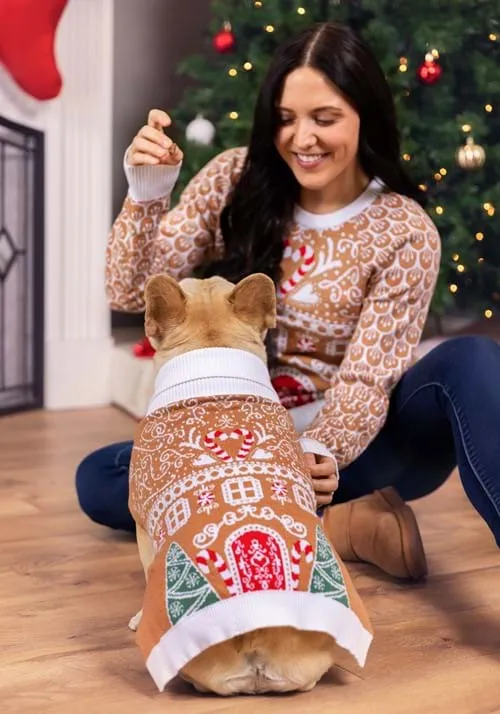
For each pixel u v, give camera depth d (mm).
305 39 1924
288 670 1497
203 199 2143
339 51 1896
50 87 3523
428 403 1945
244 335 1740
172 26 4488
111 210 4238
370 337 1985
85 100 3691
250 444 1582
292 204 2062
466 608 1996
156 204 2002
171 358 1709
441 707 1574
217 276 1989
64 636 1845
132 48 4395
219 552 1446
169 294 1727
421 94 4031
